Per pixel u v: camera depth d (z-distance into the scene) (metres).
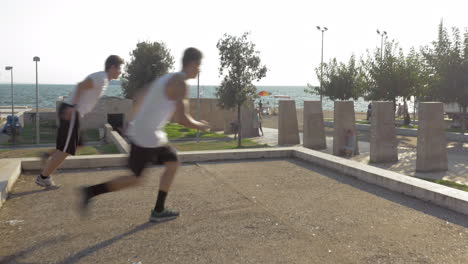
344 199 4.78
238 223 3.83
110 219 3.90
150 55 37.34
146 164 3.45
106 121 28.56
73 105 4.67
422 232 3.67
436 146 12.02
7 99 126.56
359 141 20.22
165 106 3.27
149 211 4.17
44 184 4.93
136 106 3.42
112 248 3.19
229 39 18.92
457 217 4.13
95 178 5.69
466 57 21.05
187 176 5.89
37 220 3.85
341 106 15.64
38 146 21.08
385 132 13.84
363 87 30.34
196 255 3.07
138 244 3.28
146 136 3.33
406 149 16.98
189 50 3.33
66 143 4.79
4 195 4.45
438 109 11.91
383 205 4.54
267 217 4.03
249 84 19.03
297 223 3.86
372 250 3.23
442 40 22.16
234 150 7.45
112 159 6.52
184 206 4.36
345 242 3.39
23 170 6.07
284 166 6.76
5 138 24.03
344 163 6.27
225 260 2.99
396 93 26.78
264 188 5.23
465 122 23.94
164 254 3.08
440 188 4.72
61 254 3.06
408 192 4.96
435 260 3.05
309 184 5.51
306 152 7.34
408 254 3.16
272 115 45.16
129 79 37.88
